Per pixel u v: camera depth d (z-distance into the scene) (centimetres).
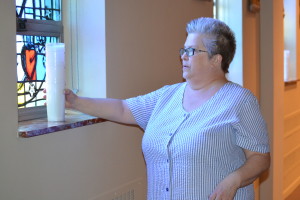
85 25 180
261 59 318
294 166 432
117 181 187
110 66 178
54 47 155
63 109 159
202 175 145
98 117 170
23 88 163
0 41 130
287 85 404
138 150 200
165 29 213
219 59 151
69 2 183
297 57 438
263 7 316
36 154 145
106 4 174
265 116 322
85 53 182
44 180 149
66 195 159
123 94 187
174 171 148
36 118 167
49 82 157
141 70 197
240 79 290
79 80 185
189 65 151
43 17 173
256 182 318
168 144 149
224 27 150
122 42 184
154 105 167
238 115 144
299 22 443
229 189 138
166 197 150
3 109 132
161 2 208
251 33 303
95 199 174
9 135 135
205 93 153
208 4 256
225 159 147
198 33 149
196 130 145
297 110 443
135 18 191
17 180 139
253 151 146
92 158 171
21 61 162
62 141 156
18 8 160
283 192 395
